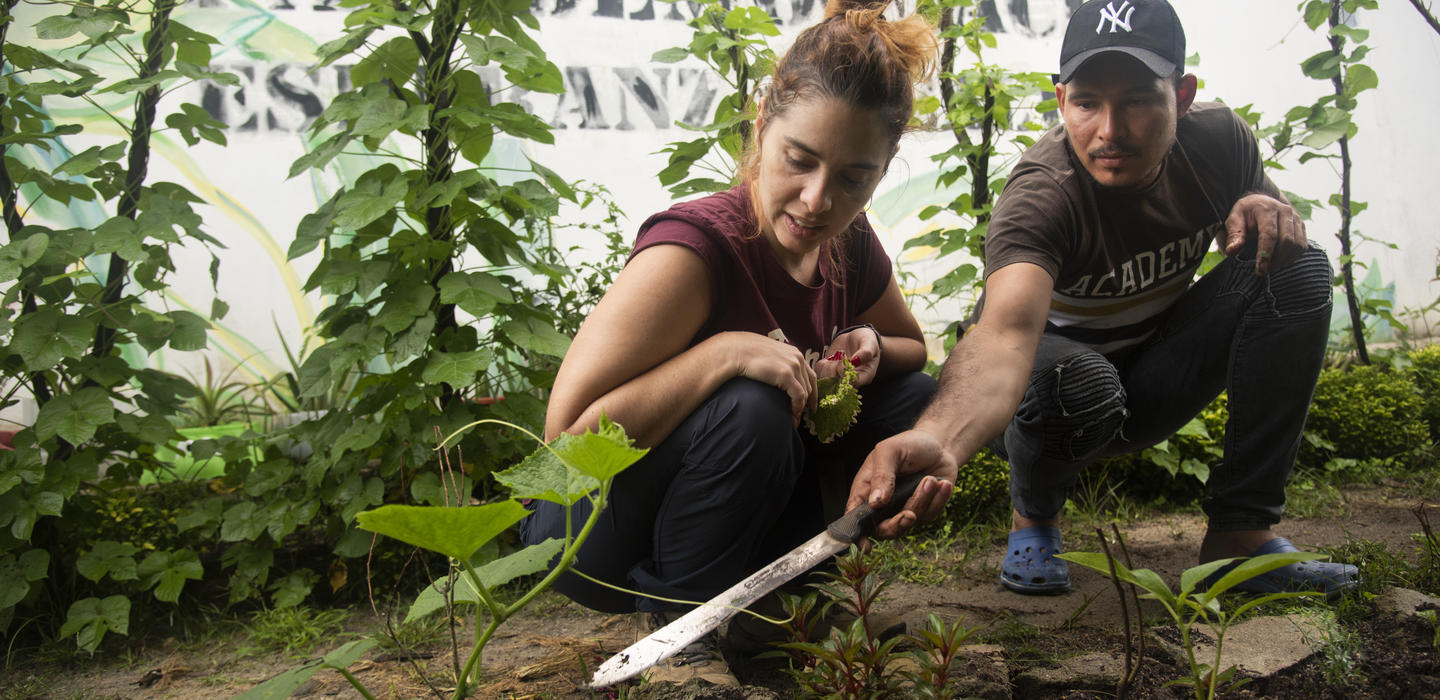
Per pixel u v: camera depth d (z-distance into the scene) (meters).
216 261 3.33
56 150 5.27
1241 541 2.67
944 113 4.24
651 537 2.18
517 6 3.23
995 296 2.41
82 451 3.19
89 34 3.10
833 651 1.73
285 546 3.52
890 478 1.96
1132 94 2.32
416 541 1.34
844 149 1.86
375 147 3.16
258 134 5.63
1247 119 4.70
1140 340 2.90
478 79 3.22
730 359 2.02
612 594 2.26
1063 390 2.61
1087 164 2.44
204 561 3.49
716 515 2.07
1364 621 2.33
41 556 2.87
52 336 2.91
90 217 5.30
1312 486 4.08
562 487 1.45
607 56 5.97
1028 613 2.68
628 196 5.96
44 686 2.66
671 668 2.06
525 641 2.70
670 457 2.07
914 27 1.98
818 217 1.94
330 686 2.43
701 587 2.14
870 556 1.89
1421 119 7.23
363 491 3.14
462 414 3.18
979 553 3.36
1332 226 7.04
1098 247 2.60
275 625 2.93
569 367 2.02
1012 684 2.12
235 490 3.55
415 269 3.17
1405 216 7.16
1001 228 2.52
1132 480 4.07
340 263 3.09
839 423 2.19
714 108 6.08
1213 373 2.78
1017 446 2.79
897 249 6.33
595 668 2.40
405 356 3.01
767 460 2.04
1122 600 1.58
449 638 2.77
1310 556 1.40
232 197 5.59
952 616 2.68
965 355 2.29
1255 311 2.63
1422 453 4.50
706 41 3.70
